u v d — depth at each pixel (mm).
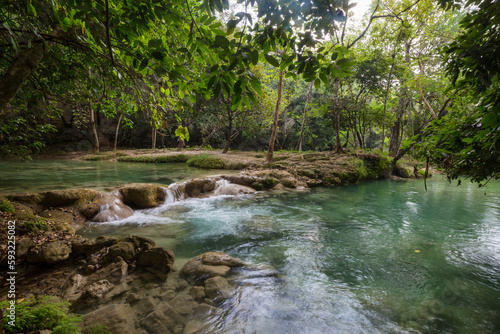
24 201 5617
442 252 4809
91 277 3486
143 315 2820
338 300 3311
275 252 4758
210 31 1729
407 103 19578
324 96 20984
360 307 3178
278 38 1633
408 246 5102
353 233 5809
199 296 3197
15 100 4668
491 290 3594
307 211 7621
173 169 13336
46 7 2037
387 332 2762
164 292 3260
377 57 15758
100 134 24984
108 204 6566
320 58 1630
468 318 3004
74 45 2588
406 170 16047
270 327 2777
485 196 10070
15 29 2029
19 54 2814
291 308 3115
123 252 3873
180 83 1996
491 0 2141
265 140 31844
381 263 4367
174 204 8102
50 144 21219
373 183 13273
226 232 5750
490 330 2812
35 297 2957
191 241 5211
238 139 31578
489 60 2264
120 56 2494
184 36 1938
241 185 10305
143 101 2838
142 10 1664
